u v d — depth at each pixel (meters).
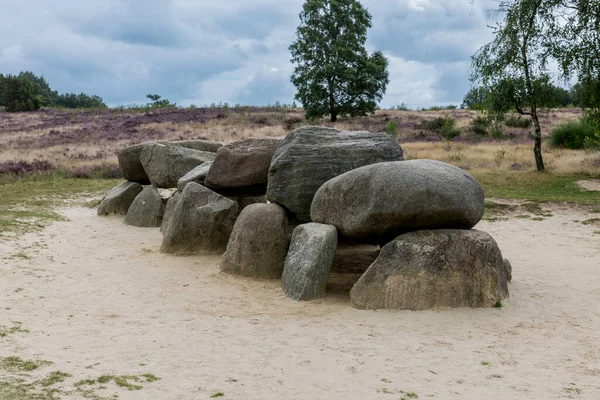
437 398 4.59
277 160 9.18
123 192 15.16
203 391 4.66
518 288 8.20
